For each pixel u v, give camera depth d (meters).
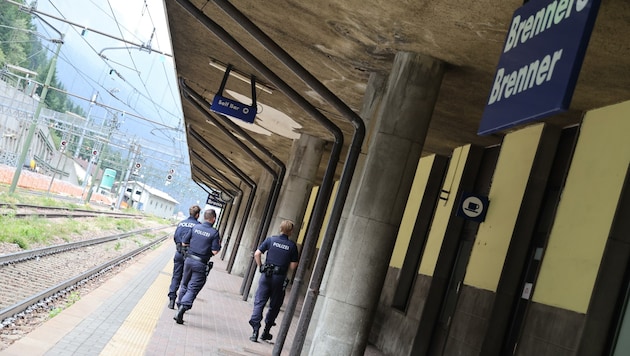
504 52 6.03
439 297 14.71
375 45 10.37
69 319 9.68
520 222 11.59
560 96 4.87
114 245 28.80
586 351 8.71
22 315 10.20
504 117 5.71
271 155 18.64
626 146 9.12
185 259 11.73
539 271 10.23
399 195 9.86
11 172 52.28
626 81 8.56
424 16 8.48
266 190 28.23
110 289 14.03
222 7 9.40
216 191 58.38
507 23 7.74
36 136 70.69
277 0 10.02
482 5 7.48
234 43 10.02
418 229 16.88
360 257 9.81
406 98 9.91
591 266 9.04
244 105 14.92
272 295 12.00
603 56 7.98
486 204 13.04
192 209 12.86
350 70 12.30
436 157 17.03
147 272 20.14
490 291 11.82
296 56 12.73
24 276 14.40
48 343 8.00
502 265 11.66
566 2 5.18
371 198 9.84
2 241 19.00
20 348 7.47
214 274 24.16
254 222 27.55
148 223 70.56
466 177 14.87
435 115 13.42
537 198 11.57
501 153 13.20
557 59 5.07
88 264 19.91
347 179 10.11
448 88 11.16
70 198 68.50
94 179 63.88
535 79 5.34
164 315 12.11
